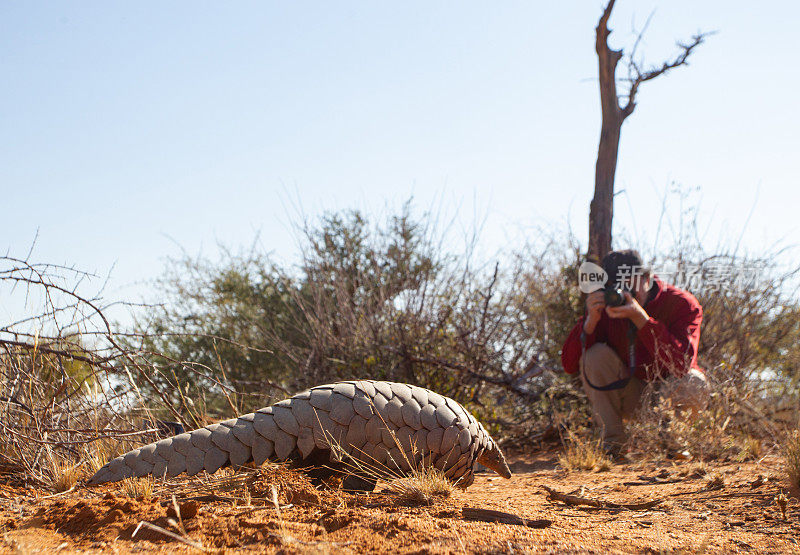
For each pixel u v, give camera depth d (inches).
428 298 283.7
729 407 206.1
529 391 283.9
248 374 297.9
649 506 126.6
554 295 300.8
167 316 284.0
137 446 150.5
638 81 295.1
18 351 152.7
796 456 138.9
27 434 139.9
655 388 228.5
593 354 231.9
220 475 134.4
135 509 100.4
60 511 101.6
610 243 291.0
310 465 130.1
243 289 330.3
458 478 132.9
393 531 91.8
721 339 268.2
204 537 90.2
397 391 126.8
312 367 285.1
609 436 227.6
